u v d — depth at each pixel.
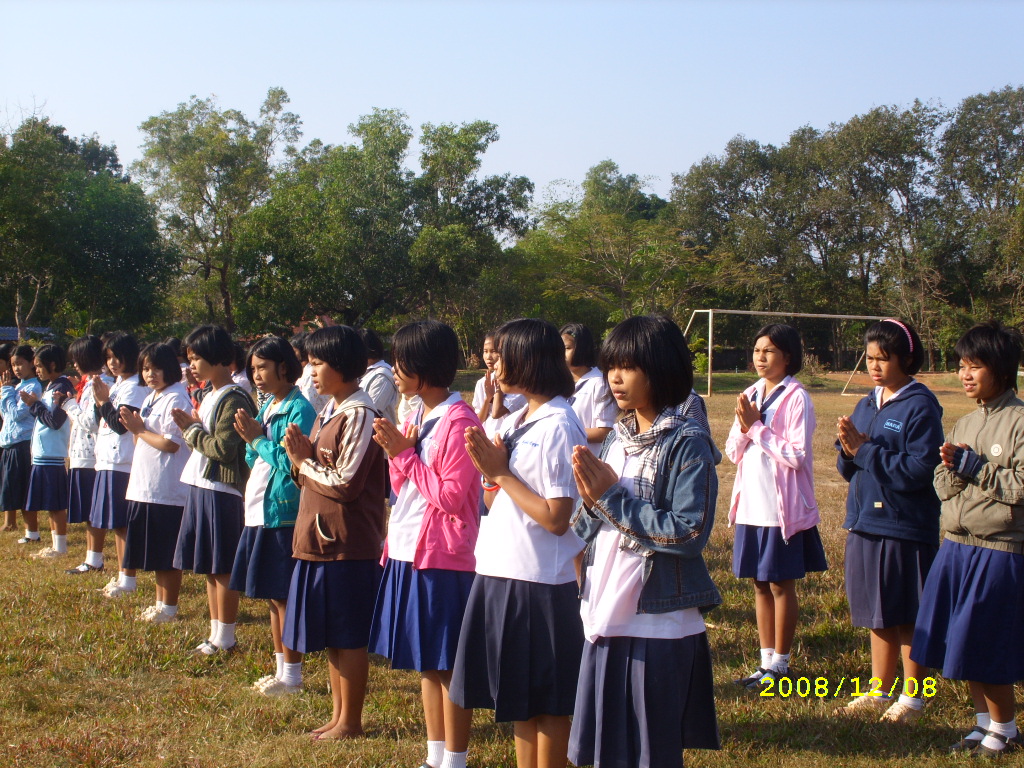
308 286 31.67
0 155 28.84
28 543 8.13
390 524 3.75
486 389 5.33
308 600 3.93
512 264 38.91
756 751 3.81
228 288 36.91
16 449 8.12
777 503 4.53
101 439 6.46
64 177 30.77
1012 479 3.50
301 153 39.88
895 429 4.12
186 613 5.85
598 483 2.65
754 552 4.63
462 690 3.13
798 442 4.59
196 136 35.50
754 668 4.82
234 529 5.02
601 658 2.71
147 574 6.83
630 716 2.67
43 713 4.15
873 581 4.15
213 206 35.94
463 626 3.18
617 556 2.70
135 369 6.53
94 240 29.94
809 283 44.28
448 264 31.97
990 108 44.09
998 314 39.00
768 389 4.88
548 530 2.99
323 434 4.02
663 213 52.34
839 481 11.59
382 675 4.86
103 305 31.41
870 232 44.47
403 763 3.70
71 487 7.09
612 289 40.72
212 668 4.85
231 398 5.02
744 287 44.91
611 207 54.41
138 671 4.76
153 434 5.55
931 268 40.41
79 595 6.17
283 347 4.72
